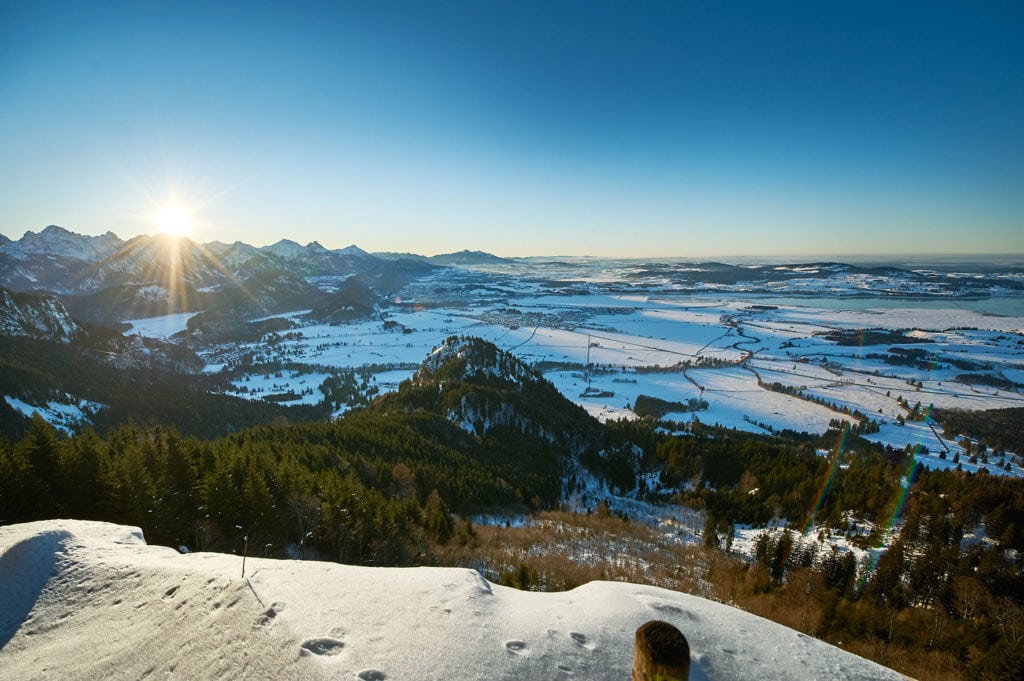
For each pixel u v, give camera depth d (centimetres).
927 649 3584
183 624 1241
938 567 4619
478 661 1056
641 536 6656
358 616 1212
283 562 1706
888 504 7038
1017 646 3136
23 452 4362
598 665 1098
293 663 1008
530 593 1509
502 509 7462
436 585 1425
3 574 1669
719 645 1266
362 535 4397
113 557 1791
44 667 1209
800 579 4922
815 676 1178
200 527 3978
